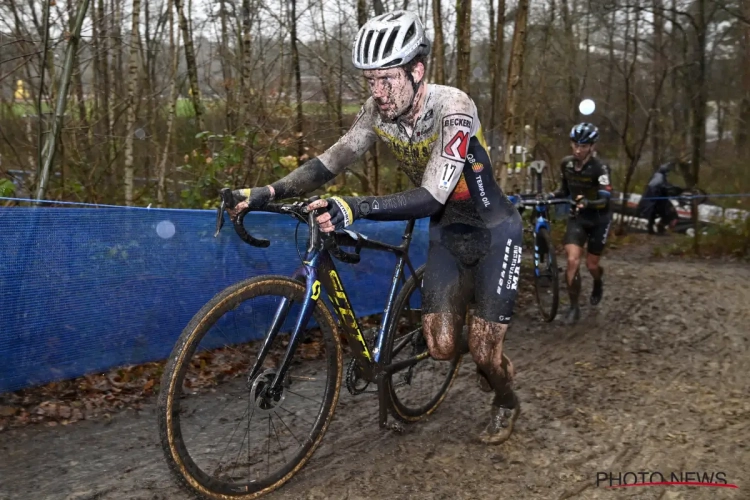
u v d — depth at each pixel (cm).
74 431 285
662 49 1157
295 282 226
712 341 451
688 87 1124
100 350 318
